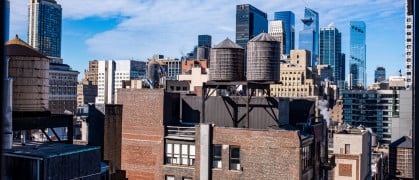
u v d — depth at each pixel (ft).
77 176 69.15
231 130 112.78
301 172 106.52
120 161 133.49
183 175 119.75
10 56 79.82
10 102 63.57
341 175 202.80
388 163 366.63
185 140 120.16
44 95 84.89
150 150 127.13
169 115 129.49
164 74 273.54
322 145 134.72
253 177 109.40
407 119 451.53
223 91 218.18
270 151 107.45
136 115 130.31
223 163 113.50
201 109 136.67
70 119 89.20
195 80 405.59
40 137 156.76
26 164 63.67
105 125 129.90
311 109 143.23
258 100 128.16
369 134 243.81
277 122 124.77
